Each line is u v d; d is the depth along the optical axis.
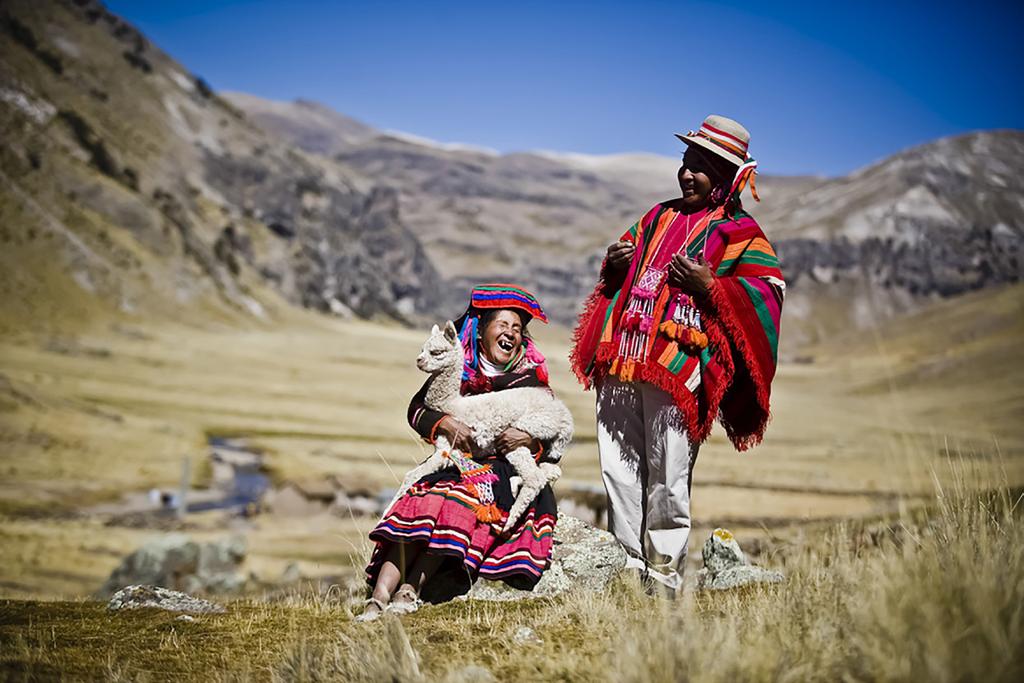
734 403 5.59
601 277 5.95
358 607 6.12
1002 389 141.00
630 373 5.49
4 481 47.47
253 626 5.55
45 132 193.62
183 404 90.44
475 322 6.02
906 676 3.25
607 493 5.91
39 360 106.00
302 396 109.81
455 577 6.06
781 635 3.80
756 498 42.41
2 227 151.75
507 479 5.83
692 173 5.74
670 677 3.48
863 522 7.05
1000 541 4.51
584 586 6.11
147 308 161.50
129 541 37.88
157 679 4.45
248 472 60.53
